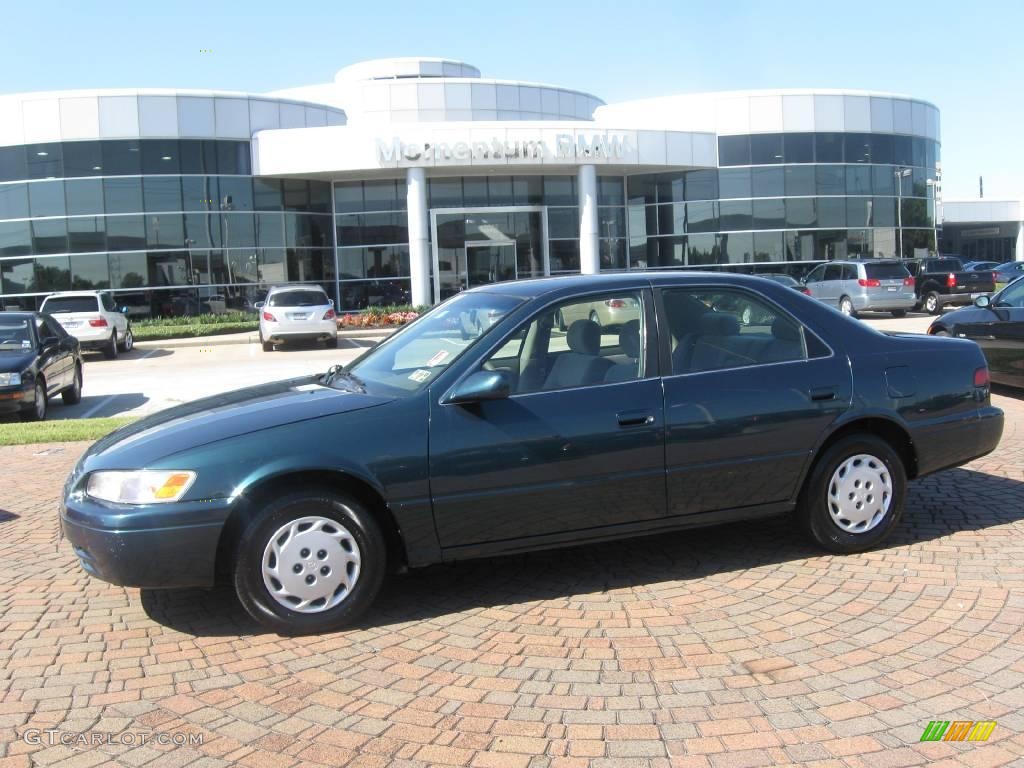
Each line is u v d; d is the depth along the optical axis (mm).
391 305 30453
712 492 4699
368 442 4156
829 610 4266
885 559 4953
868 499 5020
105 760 3125
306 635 4176
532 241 31250
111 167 26938
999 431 5387
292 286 22922
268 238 28891
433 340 4879
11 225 27000
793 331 4973
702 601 4449
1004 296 11039
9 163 26875
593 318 4672
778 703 3395
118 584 4043
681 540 5465
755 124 31500
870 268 25141
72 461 8555
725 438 4652
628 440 4480
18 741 3262
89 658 3988
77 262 27000
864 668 3658
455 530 4301
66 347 13414
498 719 3340
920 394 5082
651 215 32469
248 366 18328
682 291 4832
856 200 32281
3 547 5758
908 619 4125
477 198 30750
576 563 5113
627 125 31734
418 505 4215
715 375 4699
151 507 3969
